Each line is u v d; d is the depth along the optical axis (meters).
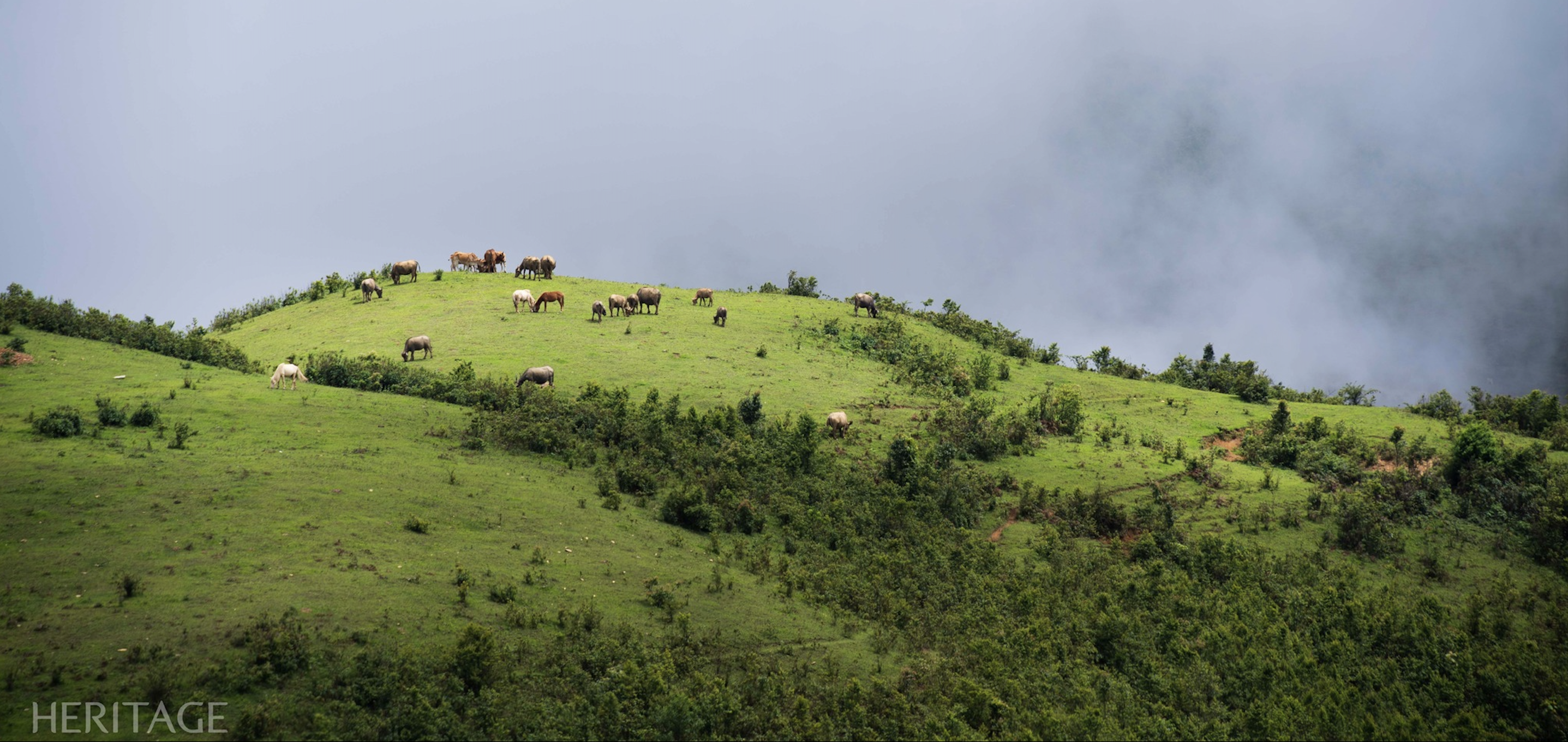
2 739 16.22
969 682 26.73
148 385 39.03
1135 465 48.41
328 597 23.20
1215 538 38.38
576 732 20.92
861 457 44.88
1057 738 25.33
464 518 30.59
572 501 34.69
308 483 30.30
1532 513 41.72
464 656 21.33
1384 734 27.02
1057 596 33.94
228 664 19.42
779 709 23.84
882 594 32.78
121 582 21.98
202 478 29.16
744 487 39.00
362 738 18.72
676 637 26.06
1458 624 33.38
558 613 25.66
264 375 44.97
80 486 27.11
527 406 42.25
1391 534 40.06
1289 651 31.17
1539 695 28.86
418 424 39.50
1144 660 30.25
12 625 19.56
